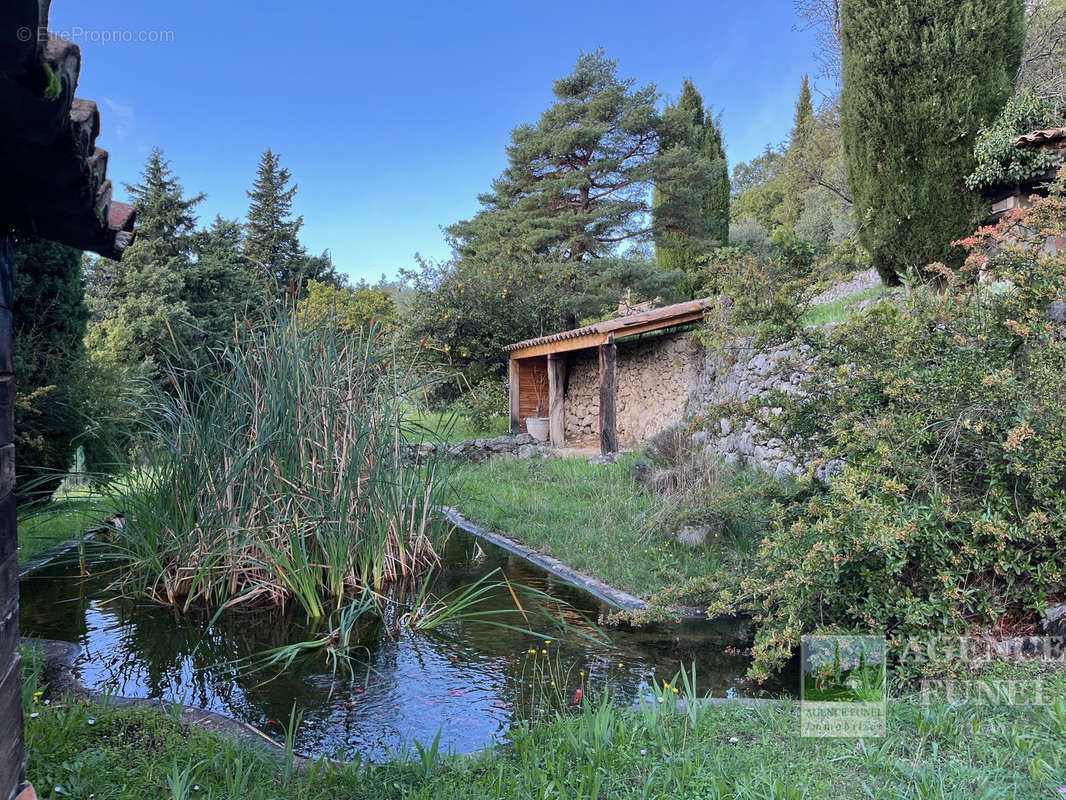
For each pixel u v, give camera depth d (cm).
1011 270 353
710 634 423
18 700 184
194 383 536
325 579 520
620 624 443
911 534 305
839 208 1750
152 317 1759
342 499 508
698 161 1761
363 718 319
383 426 564
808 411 422
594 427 1418
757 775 221
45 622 456
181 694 346
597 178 1806
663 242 1941
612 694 331
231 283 2073
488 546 660
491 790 222
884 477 333
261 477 507
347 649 394
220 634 436
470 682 358
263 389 524
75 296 822
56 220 195
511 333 1489
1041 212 357
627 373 1317
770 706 290
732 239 2373
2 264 178
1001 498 321
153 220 2106
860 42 830
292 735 282
